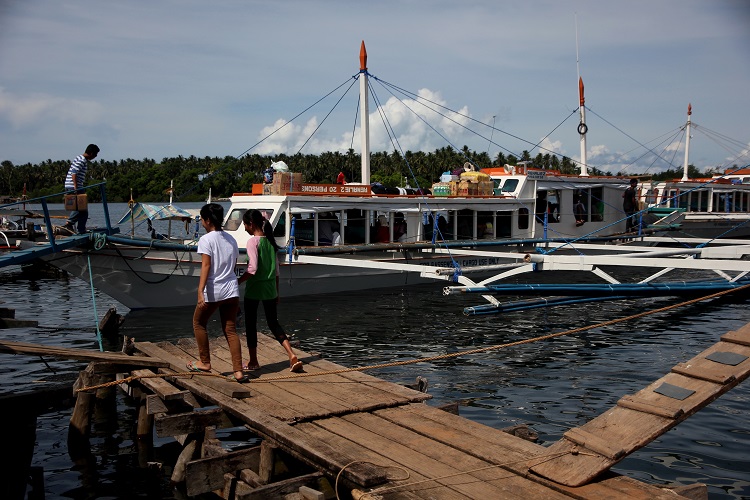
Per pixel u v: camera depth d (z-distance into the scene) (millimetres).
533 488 4992
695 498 5219
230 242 7883
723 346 6410
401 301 18453
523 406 9516
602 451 5238
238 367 7820
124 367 8469
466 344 13453
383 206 19766
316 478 5672
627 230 26969
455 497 4828
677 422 5523
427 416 6645
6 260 11977
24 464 7789
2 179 149375
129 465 7805
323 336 14141
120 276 16281
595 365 11797
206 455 6770
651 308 17500
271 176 18422
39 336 14695
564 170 86312
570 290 14438
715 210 36031
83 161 15195
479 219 22531
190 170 117812
